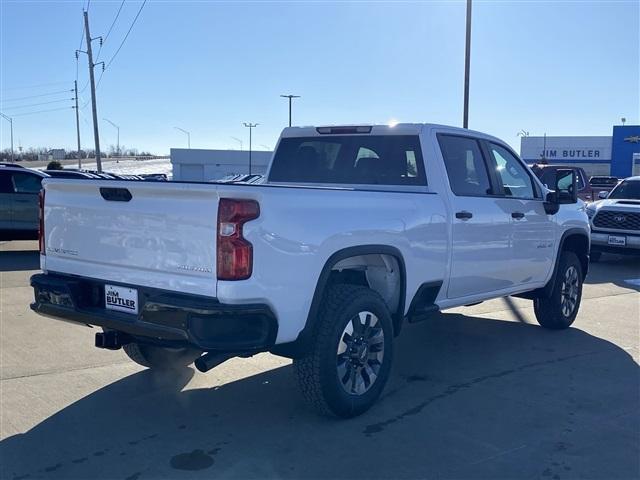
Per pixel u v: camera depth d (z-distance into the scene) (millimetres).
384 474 4031
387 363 5102
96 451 4312
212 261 4023
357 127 6258
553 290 7512
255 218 4055
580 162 57594
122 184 4387
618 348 6980
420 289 5484
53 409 5027
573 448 4422
